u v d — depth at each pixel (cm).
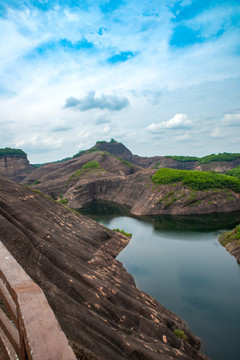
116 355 1714
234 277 4259
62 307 1977
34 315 241
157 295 3759
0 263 321
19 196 4912
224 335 2886
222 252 5419
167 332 2522
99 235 5738
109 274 3619
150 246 5972
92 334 1827
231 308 3378
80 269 3084
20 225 3148
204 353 2634
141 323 2481
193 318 3200
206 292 3803
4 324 328
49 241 3609
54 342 220
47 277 2456
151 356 1942
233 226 7281
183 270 4603
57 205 5950
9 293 294
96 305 2436
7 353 288
